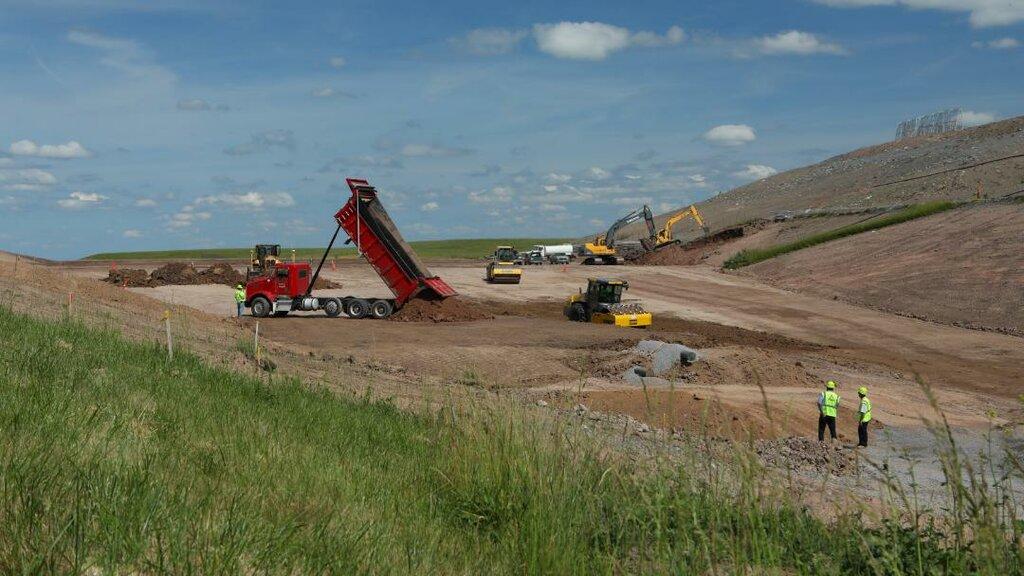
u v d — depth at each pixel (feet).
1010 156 293.02
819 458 53.06
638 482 21.61
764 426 61.67
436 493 23.91
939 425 15.70
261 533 15.07
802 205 358.43
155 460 18.28
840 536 19.13
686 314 168.35
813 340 140.56
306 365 66.69
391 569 15.90
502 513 21.97
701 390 79.25
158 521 13.83
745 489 19.56
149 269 257.34
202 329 82.02
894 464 55.98
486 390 37.14
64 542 12.19
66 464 15.71
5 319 44.70
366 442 30.78
